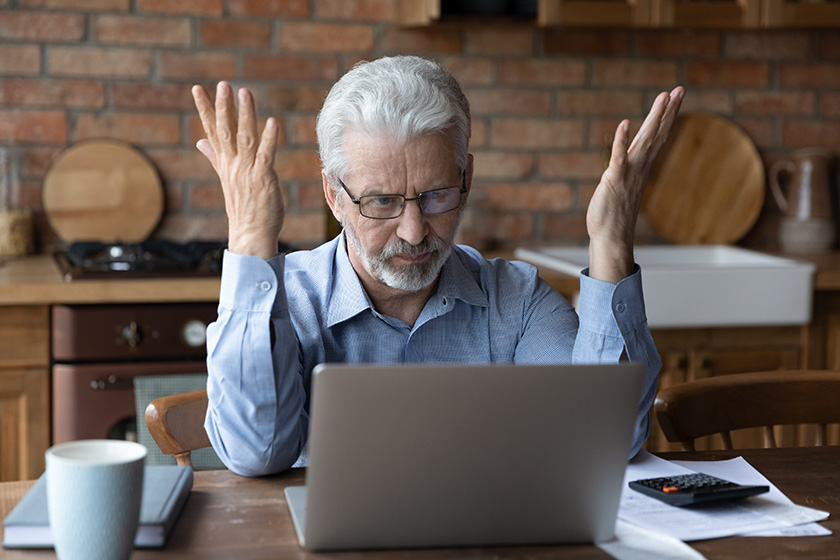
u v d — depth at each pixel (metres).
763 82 3.11
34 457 2.28
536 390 0.89
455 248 1.52
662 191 3.10
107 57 2.73
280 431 1.16
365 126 1.22
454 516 0.93
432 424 0.88
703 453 1.29
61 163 2.73
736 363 2.55
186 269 2.39
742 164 3.11
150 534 0.93
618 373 0.90
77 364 2.28
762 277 2.49
